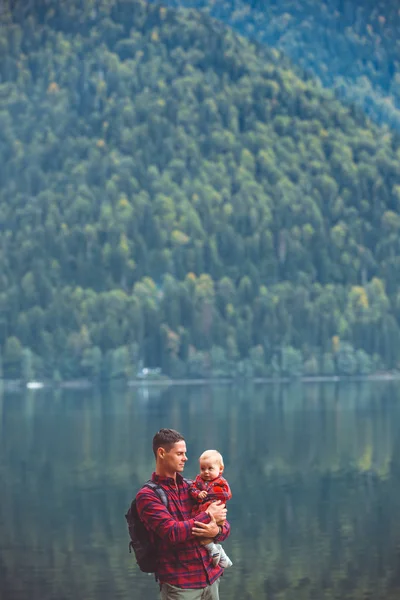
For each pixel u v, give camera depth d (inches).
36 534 1824.6
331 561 1534.2
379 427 4788.4
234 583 1395.2
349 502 2188.7
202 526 567.2
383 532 1784.0
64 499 2321.6
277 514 2034.9
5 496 2389.3
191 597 575.8
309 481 2618.1
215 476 582.2
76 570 1493.6
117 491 2466.8
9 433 4795.8
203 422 5438.0
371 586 1360.7
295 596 1315.2
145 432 4704.7
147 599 1310.3
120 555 1610.5
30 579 1438.2
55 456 3511.3
